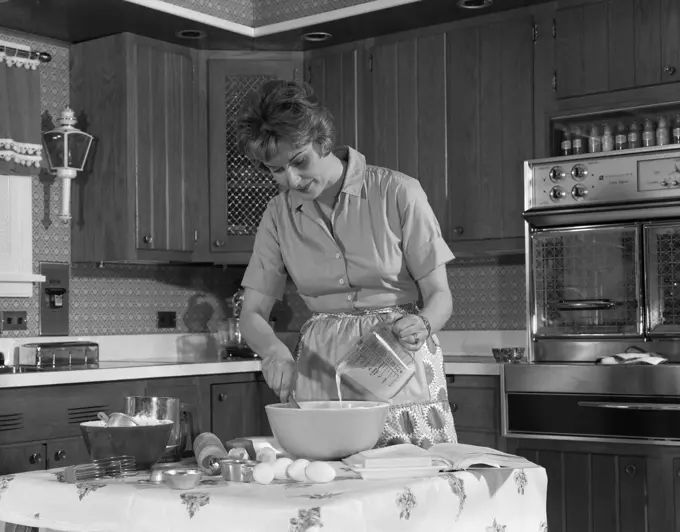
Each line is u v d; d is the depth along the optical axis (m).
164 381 3.77
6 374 3.20
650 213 3.46
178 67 4.42
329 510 1.21
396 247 1.90
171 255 4.34
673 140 3.64
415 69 4.25
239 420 4.10
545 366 3.52
